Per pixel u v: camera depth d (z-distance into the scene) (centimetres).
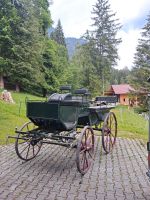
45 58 3353
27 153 743
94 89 3841
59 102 638
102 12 4200
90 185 588
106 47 4100
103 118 852
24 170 672
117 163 740
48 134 675
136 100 3412
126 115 2248
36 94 3247
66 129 679
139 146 933
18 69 2672
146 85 3309
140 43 3709
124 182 607
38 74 2844
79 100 722
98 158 782
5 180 608
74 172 666
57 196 534
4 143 919
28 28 2672
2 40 2589
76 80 4022
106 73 4069
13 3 2708
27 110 677
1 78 2745
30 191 554
